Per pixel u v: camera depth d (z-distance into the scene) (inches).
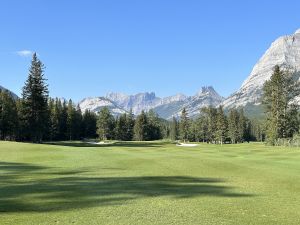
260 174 1077.8
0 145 2196.1
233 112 7268.7
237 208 634.8
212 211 606.9
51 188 791.7
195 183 906.7
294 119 3937.0
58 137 5989.2
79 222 519.2
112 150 2098.9
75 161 1437.0
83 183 868.6
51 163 1368.1
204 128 7298.2
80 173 1067.3
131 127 7524.6
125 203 653.3
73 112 6205.7
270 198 732.0
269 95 4005.9
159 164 1322.6
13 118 4544.8
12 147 2089.1
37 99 3865.7
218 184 896.3
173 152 2018.9
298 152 2021.4
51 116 5629.9
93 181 904.3
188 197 724.7
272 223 538.6
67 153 1808.6
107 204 642.8
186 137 7568.9
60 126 5989.2
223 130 6264.8
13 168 1198.3
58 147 2214.6
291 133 3917.3
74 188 794.8
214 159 1509.6
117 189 791.7
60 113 5989.2
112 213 577.3
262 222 542.9
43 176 996.6
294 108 3959.2
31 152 1852.9
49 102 5836.6
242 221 545.3
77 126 6353.3
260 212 608.4
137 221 532.4
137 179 952.9
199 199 708.0
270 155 1803.6
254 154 1886.1
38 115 3900.1
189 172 1118.4
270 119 3946.9
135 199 690.8
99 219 538.3
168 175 1045.2
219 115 6402.6
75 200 669.9
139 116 7377.0
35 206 617.0
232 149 2539.4
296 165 1299.2
